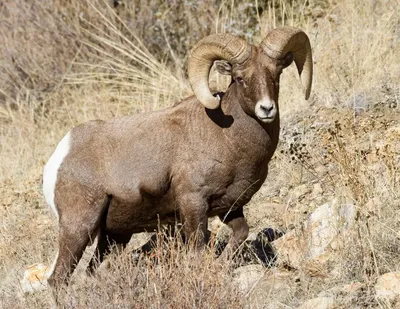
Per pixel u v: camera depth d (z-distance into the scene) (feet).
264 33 158.61
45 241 107.34
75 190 91.09
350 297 77.00
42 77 163.43
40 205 122.52
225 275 78.95
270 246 94.12
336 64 139.13
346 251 84.79
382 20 146.51
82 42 160.04
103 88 158.10
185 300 75.25
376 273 80.12
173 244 81.76
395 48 139.74
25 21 165.27
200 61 88.69
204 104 87.97
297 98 132.46
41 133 153.17
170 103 145.79
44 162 137.08
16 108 165.68
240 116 88.02
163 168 89.76
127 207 91.30
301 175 111.14
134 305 76.48
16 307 85.71
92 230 91.35
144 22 163.32
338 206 90.43
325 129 118.01
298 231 91.25
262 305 79.87
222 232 102.68
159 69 157.99
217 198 89.61
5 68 165.37
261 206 106.63
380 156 98.12
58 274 90.38
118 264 81.71
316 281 83.20
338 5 157.89
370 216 87.35
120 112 151.12
